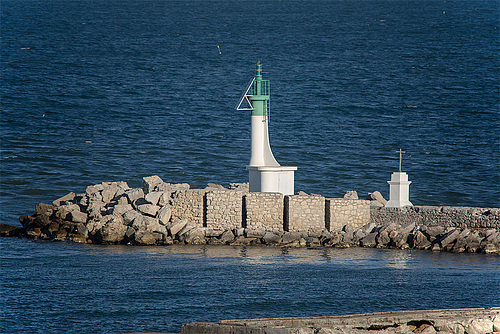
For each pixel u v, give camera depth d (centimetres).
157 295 10975
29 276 12238
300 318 8338
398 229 15525
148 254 14288
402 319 8325
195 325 8081
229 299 10750
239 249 14850
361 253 14512
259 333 7694
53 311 10125
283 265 13200
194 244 15425
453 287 11488
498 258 13988
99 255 14188
